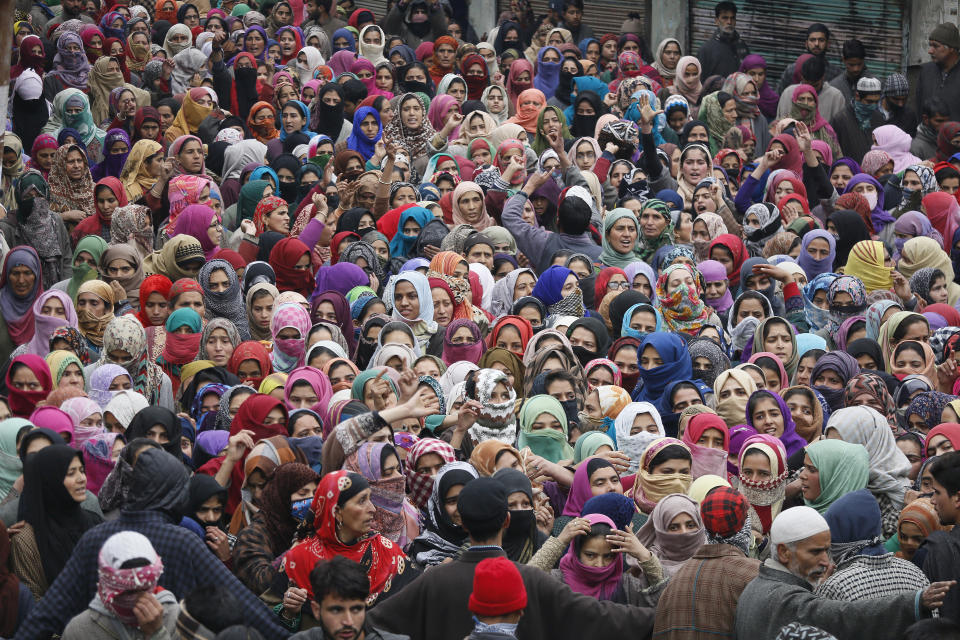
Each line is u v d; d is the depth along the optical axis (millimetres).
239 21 33250
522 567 9727
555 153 23453
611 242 20766
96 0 32406
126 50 30422
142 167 23328
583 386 14789
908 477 12906
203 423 14547
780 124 25797
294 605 9594
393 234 21250
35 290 17297
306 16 35719
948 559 9945
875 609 8797
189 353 16828
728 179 25250
